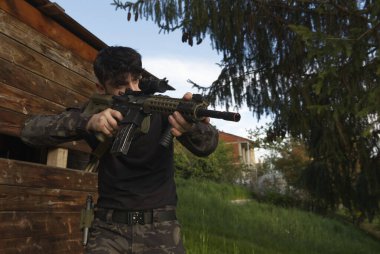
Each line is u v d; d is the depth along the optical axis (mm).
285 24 8094
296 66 8242
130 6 8000
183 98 2014
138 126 2105
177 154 26844
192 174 26500
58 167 4801
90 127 2088
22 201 4191
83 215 2354
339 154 8555
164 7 8023
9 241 3979
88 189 5359
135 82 2459
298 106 8312
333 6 7285
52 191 4660
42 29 4711
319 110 6551
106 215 2283
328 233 15953
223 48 8805
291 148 24719
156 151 2293
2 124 4039
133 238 2223
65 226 4840
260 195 25078
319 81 6094
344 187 10133
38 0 4488
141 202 2248
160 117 2318
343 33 7504
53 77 4859
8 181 4027
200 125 2148
